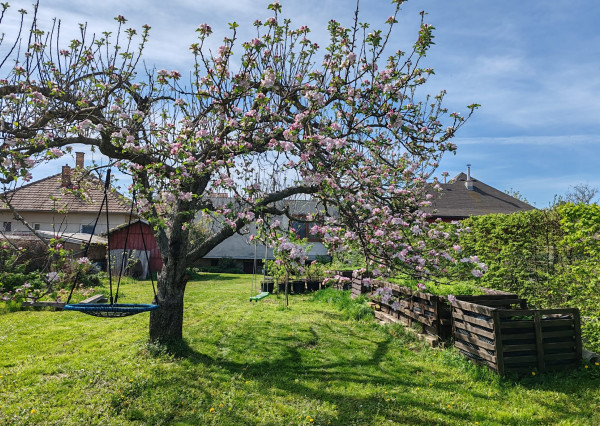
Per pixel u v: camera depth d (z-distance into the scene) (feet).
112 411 14.93
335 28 19.65
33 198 74.79
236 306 38.73
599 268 19.33
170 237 22.65
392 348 23.67
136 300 40.32
